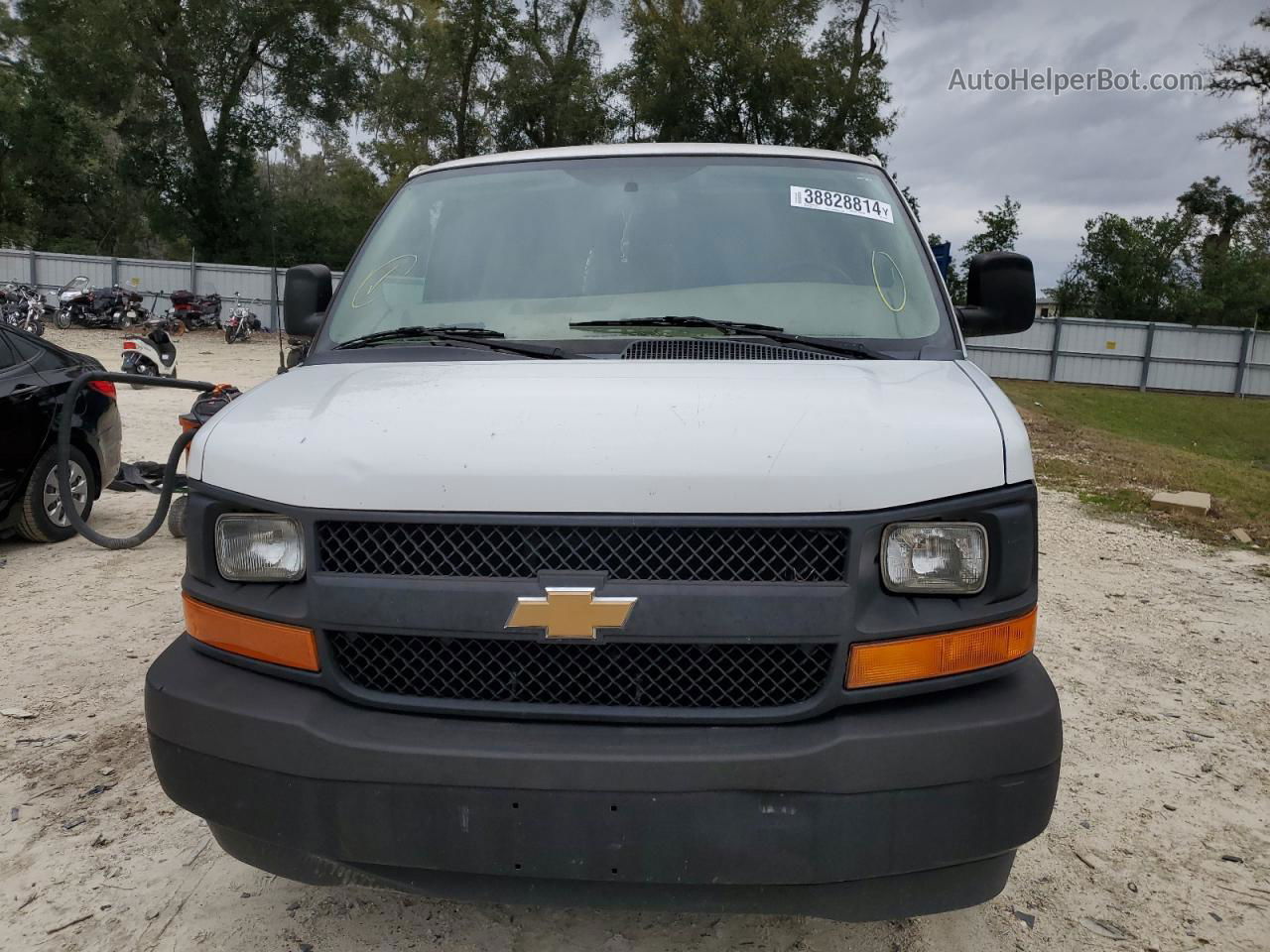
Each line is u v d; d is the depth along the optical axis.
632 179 3.46
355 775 2.09
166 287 31.69
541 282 3.17
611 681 2.12
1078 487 10.44
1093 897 3.02
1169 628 5.74
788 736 2.06
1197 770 3.92
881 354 2.85
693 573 2.08
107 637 5.07
